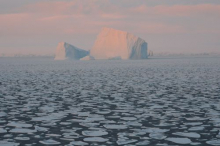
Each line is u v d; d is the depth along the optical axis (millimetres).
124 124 16219
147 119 17469
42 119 17625
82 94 29656
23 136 13898
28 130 15008
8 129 15234
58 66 112062
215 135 13984
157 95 28641
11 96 28375
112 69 86625
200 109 20766
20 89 34719
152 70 79250
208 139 13344
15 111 20312
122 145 12508
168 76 56312
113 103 23719
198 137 13664
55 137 13703
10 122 16859
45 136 13891
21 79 50938
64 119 17578
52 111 20234
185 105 22562
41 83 42844
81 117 18141
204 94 29156
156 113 19359
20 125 16109
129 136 13828
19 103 23969
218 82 42719
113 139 13359
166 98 26531
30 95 29062
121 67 100125
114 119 17516
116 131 14742
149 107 21719
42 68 96188
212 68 86750
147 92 31156
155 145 12516
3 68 97562
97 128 15359
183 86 37406
